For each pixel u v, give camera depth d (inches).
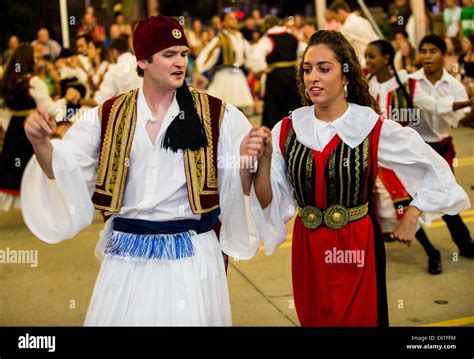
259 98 423.2
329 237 105.3
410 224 106.9
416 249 187.9
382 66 164.1
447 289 158.9
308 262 108.0
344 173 103.0
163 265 96.2
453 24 367.9
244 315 148.0
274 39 308.2
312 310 109.1
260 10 485.4
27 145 223.6
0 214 241.3
